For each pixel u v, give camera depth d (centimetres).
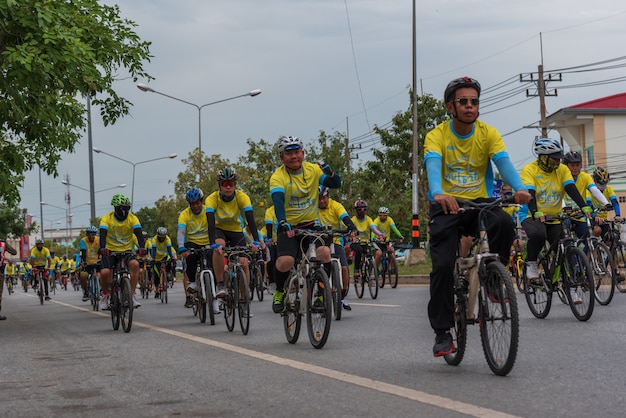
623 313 942
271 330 970
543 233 930
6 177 1762
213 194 1097
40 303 2245
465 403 459
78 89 1380
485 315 562
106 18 1552
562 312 1002
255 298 1800
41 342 952
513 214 1570
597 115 4381
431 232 588
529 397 471
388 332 863
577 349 668
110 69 1581
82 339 972
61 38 1281
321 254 782
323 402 484
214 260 1034
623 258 1288
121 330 1086
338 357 679
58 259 3741
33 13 1297
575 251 886
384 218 1856
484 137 594
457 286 590
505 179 577
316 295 752
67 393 559
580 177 1147
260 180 4522
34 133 1543
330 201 1252
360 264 1597
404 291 1706
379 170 3609
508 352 531
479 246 566
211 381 582
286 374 596
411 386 522
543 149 973
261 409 474
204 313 1144
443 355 599
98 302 1661
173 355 751
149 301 1962
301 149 826
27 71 1280
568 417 417
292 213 838
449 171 600
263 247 1042
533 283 942
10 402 532
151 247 2055
